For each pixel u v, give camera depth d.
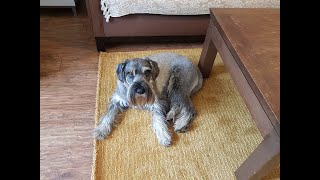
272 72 1.16
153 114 1.59
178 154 1.46
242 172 1.28
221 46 1.47
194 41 2.24
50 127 1.55
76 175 1.36
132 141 1.50
